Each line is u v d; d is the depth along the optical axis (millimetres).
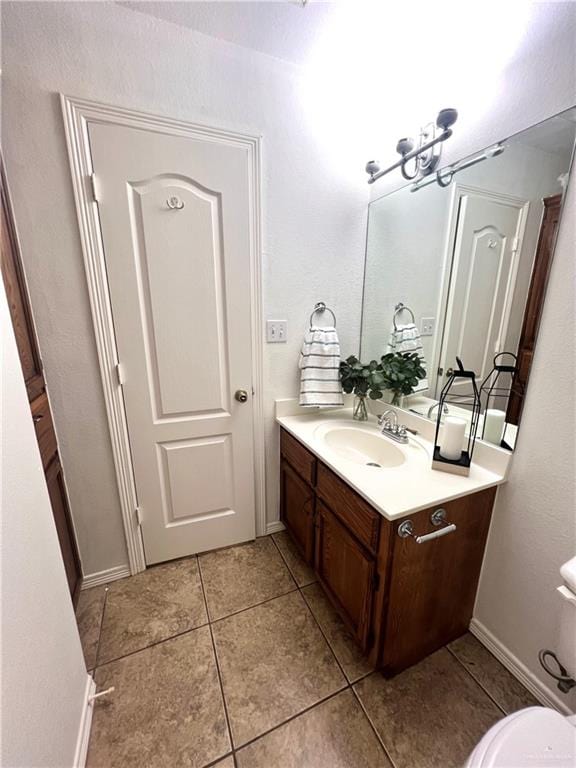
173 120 1241
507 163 1056
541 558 1053
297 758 950
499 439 1160
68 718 870
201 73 1250
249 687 1131
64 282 1233
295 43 1266
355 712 1060
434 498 1012
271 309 1617
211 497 1711
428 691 1119
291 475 1658
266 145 1417
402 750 968
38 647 734
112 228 1255
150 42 1163
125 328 1364
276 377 1716
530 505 1067
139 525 1583
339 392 1694
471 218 1210
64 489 1365
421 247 1446
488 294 1165
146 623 1363
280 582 1576
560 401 958
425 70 1290
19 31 1031
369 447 1539
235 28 1198
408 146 1300
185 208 1332
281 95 1394
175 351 1465
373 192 1677
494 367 1162
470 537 1159
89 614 1402
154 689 1123
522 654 1142
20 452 735
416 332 1518
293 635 1316
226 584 1563
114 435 1437
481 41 1076
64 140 1131
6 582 625
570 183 889
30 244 1159
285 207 1521
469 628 1327
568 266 912
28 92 1067
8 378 710
